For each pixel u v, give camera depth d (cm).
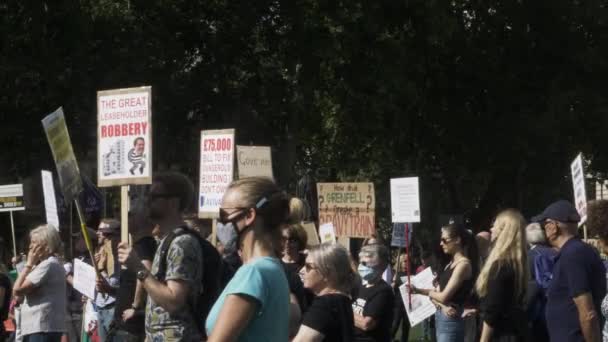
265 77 2819
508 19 3381
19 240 3362
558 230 802
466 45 3362
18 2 2498
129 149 815
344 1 2783
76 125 2578
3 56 2489
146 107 810
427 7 2864
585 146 3312
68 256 1895
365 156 3603
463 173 3456
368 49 2862
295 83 2827
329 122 3281
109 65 2608
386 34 2927
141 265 620
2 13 2511
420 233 3659
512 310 878
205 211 1166
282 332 464
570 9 3356
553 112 3228
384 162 3625
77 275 1233
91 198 1977
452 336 1102
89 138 2611
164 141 2789
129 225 779
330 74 2958
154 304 637
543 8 3362
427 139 3441
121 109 821
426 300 1282
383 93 2945
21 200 1777
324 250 712
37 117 2547
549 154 3256
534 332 937
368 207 1461
